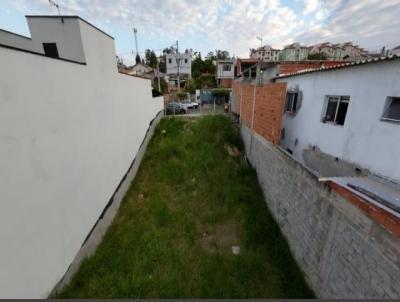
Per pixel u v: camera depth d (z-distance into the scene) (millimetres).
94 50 4281
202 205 5281
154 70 30250
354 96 4227
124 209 5211
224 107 19844
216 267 3580
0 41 5688
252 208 5230
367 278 2213
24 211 2363
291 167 4117
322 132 5285
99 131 4445
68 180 3248
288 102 7234
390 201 2469
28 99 2428
